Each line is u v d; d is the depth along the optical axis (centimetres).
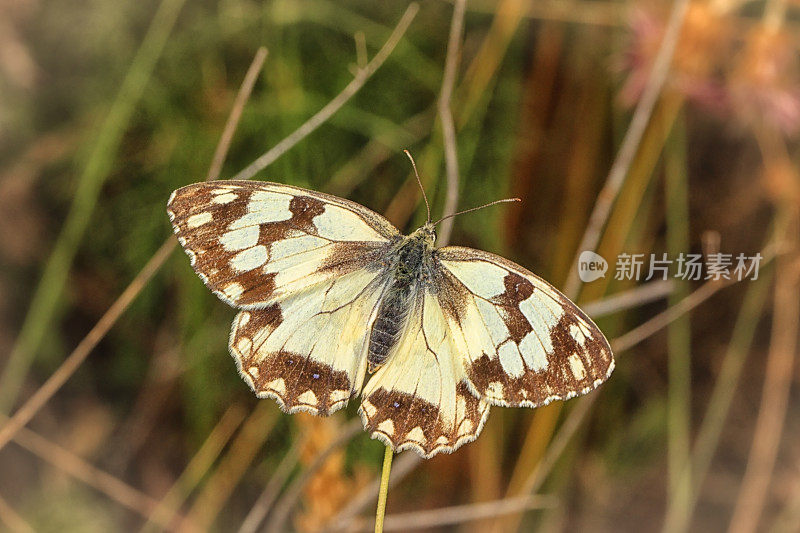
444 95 26
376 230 26
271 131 29
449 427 25
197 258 25
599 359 25
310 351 26
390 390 25
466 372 25
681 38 28
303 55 29
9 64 29
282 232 26
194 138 29
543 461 29
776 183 29
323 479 27
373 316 26
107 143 29
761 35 28
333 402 25
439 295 26
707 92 28
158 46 29
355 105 29
